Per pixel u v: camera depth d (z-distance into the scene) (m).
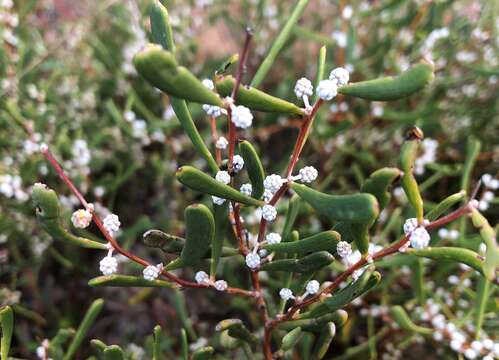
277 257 0.14
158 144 0.28
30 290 0.25
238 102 0.09
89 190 0.25
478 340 0.16
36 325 0.24
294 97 0.24
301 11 0.13
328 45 0.25
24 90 0.24
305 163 0.25
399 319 0.16
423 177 0.26
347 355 0.20
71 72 0.27
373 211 0.09
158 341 0.13
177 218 0.26
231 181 0.11
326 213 0.09
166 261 0.25
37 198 0.10
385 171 0.09
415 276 0.17
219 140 0.11
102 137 0.24
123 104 0.28
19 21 0.26
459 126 0.25
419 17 0.24
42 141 0.23
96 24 0.29
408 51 0.26
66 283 0.26
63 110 0.26
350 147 0.24
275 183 0.10
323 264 0.11
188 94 0.08
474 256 0.09
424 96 0.26
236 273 0.24
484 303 0.15
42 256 0.24
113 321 0.25
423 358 0.22
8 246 0.24
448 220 0.09
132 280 0.11
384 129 0.26
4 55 0.23
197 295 0.25
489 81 0.24
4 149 0.24
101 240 0.23
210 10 0.28
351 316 0.21
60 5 0.32
